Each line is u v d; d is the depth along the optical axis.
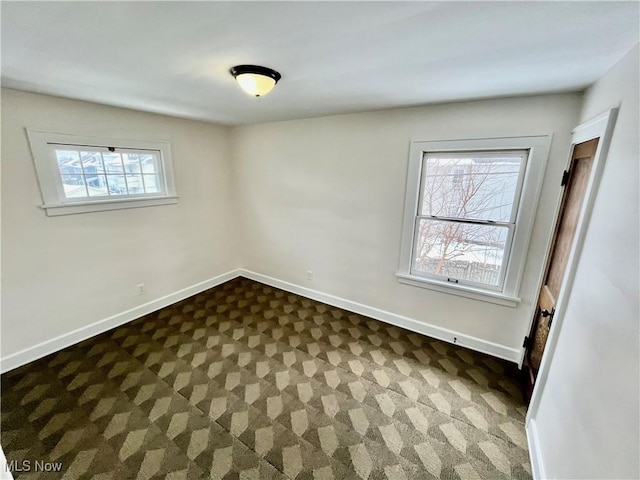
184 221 3.47
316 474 1.58
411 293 2.91
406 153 2.62
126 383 2.21
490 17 1.01
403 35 1.16
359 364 2.46
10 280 2.27
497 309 2.50
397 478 1.56
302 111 2.73
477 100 2.21
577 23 1.04
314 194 3.29
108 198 2.79
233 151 3.83
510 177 2.28
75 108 2.41
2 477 0.81
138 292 3.15
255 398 2.08
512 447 1.74
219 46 1.28
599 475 1.02
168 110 2.77
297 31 1.14
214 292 3.82
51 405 1.99
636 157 1.08
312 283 3.62
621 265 1.07
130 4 0.95
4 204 2.17
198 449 1.70
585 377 1.23
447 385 2.22
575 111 1.94
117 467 1.60
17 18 1.04
